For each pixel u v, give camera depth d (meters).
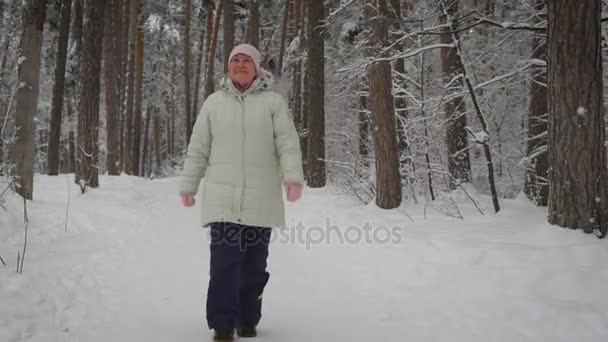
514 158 11.68
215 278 2.62
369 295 3.58
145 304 3.31
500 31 9.48
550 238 4.30
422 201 7.84
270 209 2.69
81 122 9.30
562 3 4.36
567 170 4.38
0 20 17.52
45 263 4.02
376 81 7.41
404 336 2.78
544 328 2.81
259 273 2.78
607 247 3.85
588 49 4.30
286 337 2.76
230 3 15.28
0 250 4.25
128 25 18.72
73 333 2.70
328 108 15.34
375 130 7.46
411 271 4.00
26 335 2.59
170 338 2.69
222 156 2.69
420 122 8.31
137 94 20.09
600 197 4.30
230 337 2.58
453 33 6.44
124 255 4.77
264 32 22.09
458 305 3.25
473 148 12.16
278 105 2.75
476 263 3.95
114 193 9.12
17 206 5.85
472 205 7.26
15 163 6.48
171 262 4.61
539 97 8.12
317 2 11.60
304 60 15.00
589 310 2.96
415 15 8.70
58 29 15.61
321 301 3.46
